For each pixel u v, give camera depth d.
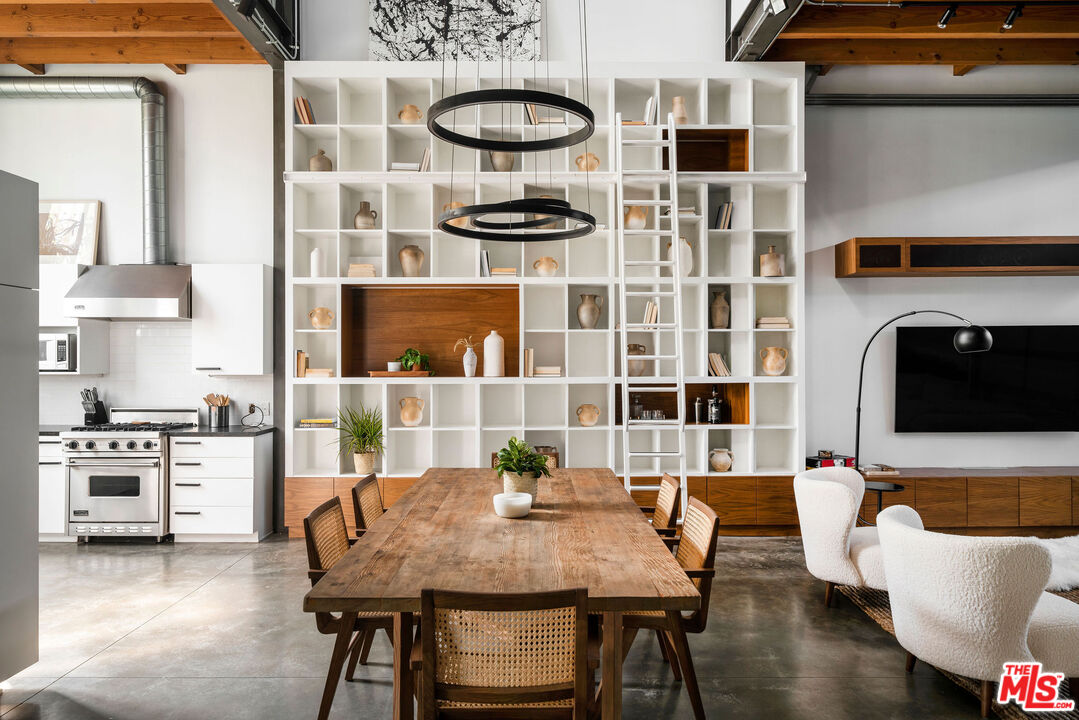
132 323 6.01
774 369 5.69
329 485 5.62
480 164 5.80
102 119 6.11
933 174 6.20
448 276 5.91
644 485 5.57
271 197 6.08
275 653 3.40
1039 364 6.09
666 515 3.42
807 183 6.18
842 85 6.20
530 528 2.80
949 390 6.09
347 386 5.85
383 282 5.66
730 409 5.95
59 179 6.12
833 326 6.18
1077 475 5.61
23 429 3.05
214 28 5.26
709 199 6.02
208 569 4.80
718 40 6.03
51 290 5.67
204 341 5.70
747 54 5.48
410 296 6.08
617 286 5.86
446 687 1.92
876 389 6.19
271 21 5.16
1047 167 6.21
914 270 5.72
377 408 6.01
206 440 5.49
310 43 5.97
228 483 5.49
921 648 2.88
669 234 5.39
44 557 5.12
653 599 1.97
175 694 2.97
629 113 6.02
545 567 2.26
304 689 3.02
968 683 3.01
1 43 5.79
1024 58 5.72
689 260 5.71
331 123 6.02
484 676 1.94
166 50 5.76
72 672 3.19
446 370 6.07
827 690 2.99
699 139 5.97
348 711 2.82
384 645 3.55
